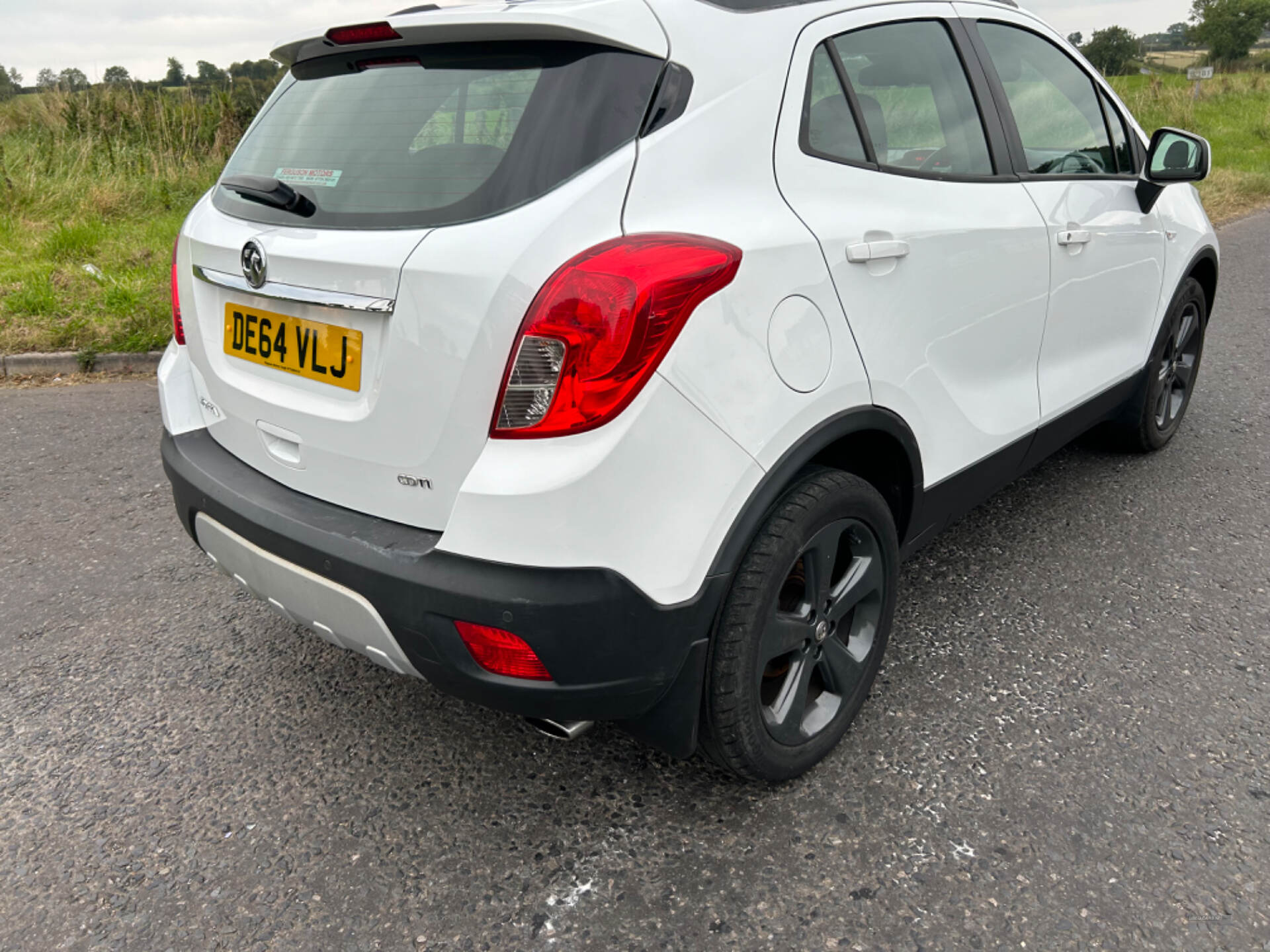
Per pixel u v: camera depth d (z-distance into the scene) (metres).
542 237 1.68
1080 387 3.17
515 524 1.69
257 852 2.12
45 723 2.59
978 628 2.88
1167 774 2.23
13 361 5.94
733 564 1.86
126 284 6.95
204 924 1.93
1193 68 17.50
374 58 2.12
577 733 1.91
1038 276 2.77
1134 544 3.38
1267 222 10.93
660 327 1.68
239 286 2.12
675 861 2.04
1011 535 3.48
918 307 2.28
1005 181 2.72
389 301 1.78
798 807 2.18
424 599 1.75
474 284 1.68
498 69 1.90
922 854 2.02
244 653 2.91
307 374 2.01
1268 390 5.02
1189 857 1.98
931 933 1.83
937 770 2.27
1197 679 2.59
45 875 2.07
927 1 2.60
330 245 1.89
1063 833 2.06
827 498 2.02
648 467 1.71
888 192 2.27
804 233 1.98
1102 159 3.34
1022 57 2.99
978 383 2.60
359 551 1.85
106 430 4.94
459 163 1.84
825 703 2.30
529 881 2.00
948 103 2.60
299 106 2.26
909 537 2.47
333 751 2.45
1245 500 3.70
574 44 1.84
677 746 1.99
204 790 2.32
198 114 10.82
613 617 1.72
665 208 1.80
